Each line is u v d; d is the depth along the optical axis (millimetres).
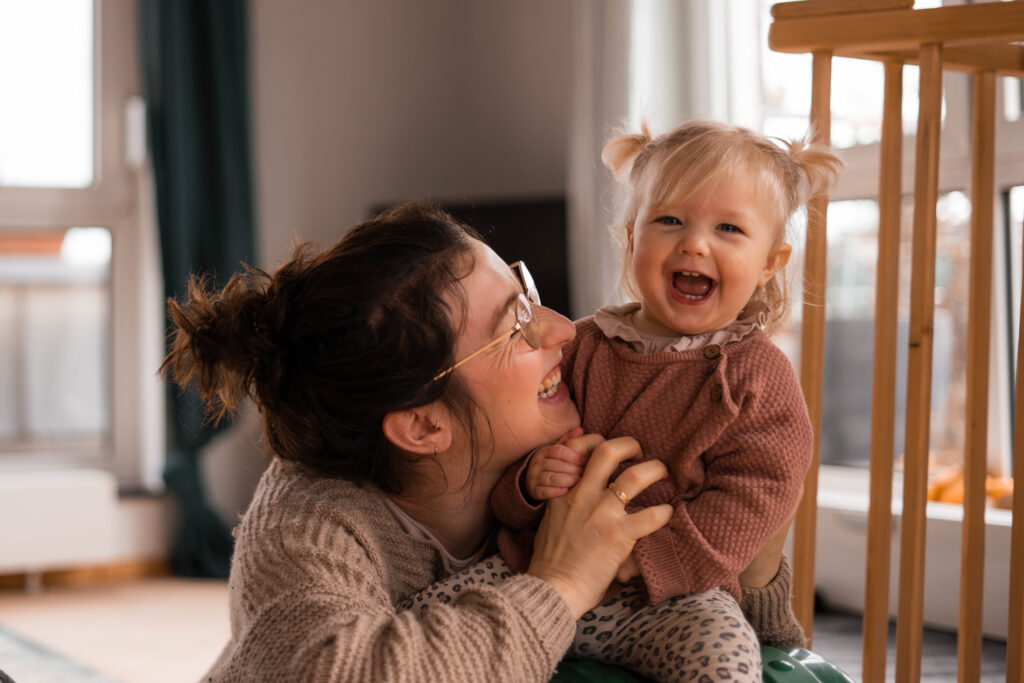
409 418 956
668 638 930
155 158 3850
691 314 1034
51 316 3959
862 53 1249
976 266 1204
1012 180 2236
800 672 1001
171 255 3842
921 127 1163
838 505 2328
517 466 1005
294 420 961
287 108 4270
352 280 918
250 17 4195
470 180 4461
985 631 1984
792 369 1024
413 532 1018
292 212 4270
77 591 3678
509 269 1019
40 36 3936
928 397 1181
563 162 4055
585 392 1073
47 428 3969
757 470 974
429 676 817
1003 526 1949
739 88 2764
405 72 4492
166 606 3426
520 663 851
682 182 1043
